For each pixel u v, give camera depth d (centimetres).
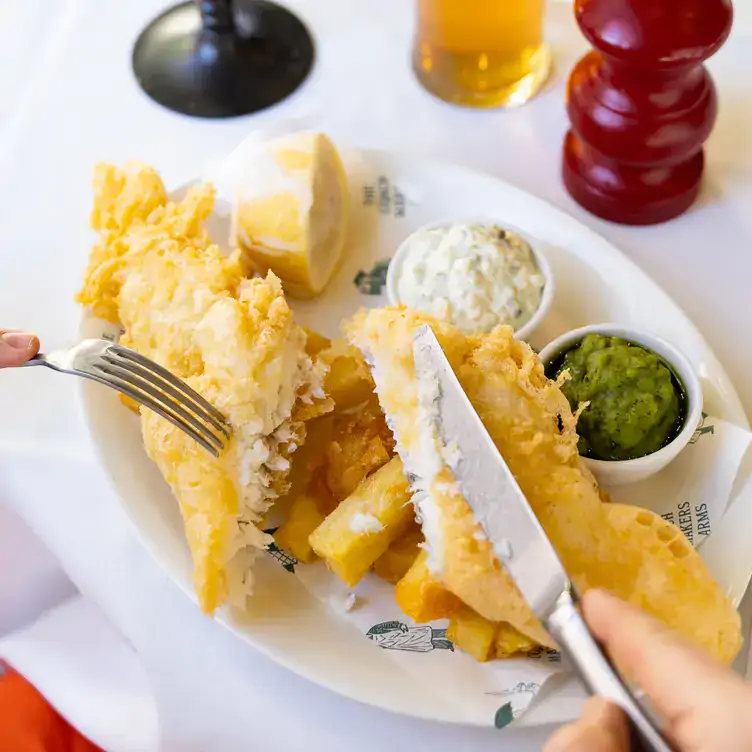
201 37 53
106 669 38
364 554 37
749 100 49
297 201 43
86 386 41
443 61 50
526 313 43
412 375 37
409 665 36
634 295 43
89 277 42
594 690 29
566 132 49
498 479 34
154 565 39
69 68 54
